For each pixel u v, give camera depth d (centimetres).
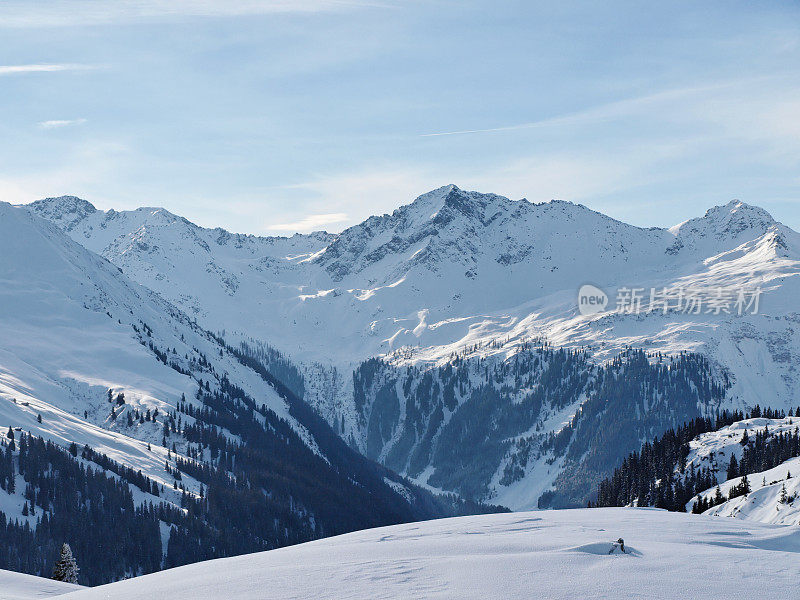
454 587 3678
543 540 5203
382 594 3588
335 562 4581
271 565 4694
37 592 5959
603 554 4428
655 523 6531
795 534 5362
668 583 3688
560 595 3484
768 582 3709
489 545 5028
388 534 6494
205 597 3747
